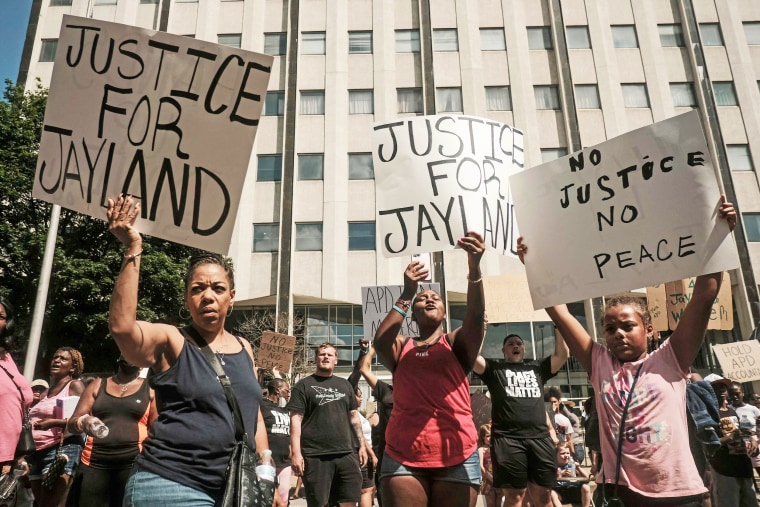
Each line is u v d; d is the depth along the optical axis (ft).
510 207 14.35
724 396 23.72
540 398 17.51
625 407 9.25
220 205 10.11
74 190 10.05
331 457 19.06
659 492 8.69
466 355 12.00
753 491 18.34
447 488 11.19
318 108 92.58
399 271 84.58
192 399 7.83
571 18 94.63
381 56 94.58
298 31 95.55
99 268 59.26
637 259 10.84
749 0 93.91
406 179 14.07
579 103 90.94
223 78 10.48
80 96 10.33
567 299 11.53
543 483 16.87
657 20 93.97
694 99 90.07
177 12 96.84
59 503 16.65
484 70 93.25
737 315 81.30
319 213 87.40
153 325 7.96
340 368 82.02
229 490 7.41
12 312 13.48
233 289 9.04
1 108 63.57
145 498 7.41
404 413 11.76
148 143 10.27
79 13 96.43
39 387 26.20
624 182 11.28
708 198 10.16
